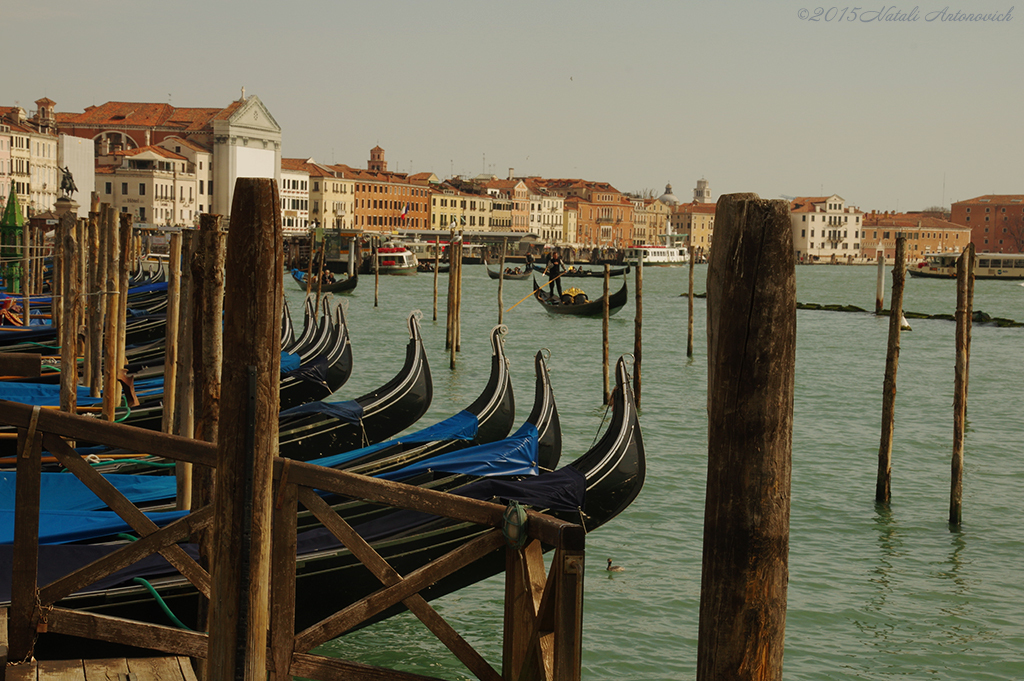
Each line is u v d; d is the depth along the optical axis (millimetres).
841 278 113812
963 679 9305
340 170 127812
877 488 15266
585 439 20250
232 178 104500
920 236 168500
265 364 4414
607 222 171250
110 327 13641
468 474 10133
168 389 11367
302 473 5316
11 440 12055
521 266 104250
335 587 7875
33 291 33281
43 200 85188
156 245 86750
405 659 9336
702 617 4023
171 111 109438
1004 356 37688
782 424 3893
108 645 6656
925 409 24781
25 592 5676
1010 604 11125
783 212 3834
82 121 105938
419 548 8109
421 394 15242
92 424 5551
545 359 12672
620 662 9438
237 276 4371
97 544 7176
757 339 3844
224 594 4520
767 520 3898
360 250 86938
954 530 13945
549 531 5293
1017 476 17312
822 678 9281
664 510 14586
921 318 55344
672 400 25578
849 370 32625
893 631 10344
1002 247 169875
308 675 5449
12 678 5566
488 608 10609
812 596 11266
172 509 8914
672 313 57188
